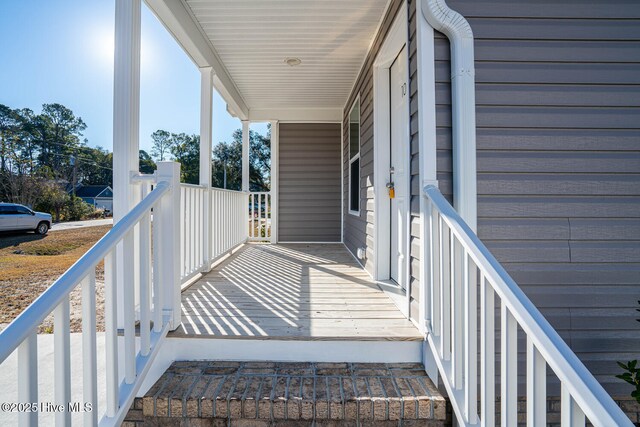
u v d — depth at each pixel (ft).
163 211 6.25
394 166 10.09
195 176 87.04
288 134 20.27
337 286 9.78
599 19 6.44
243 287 9.59
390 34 8.95
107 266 4.35
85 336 3.81
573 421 2.89
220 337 6.15
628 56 6.46
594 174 6.39
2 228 30.53
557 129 6.39
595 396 2.67
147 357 5.20
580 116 6.40
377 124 10.55
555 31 6.41
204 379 5.57
